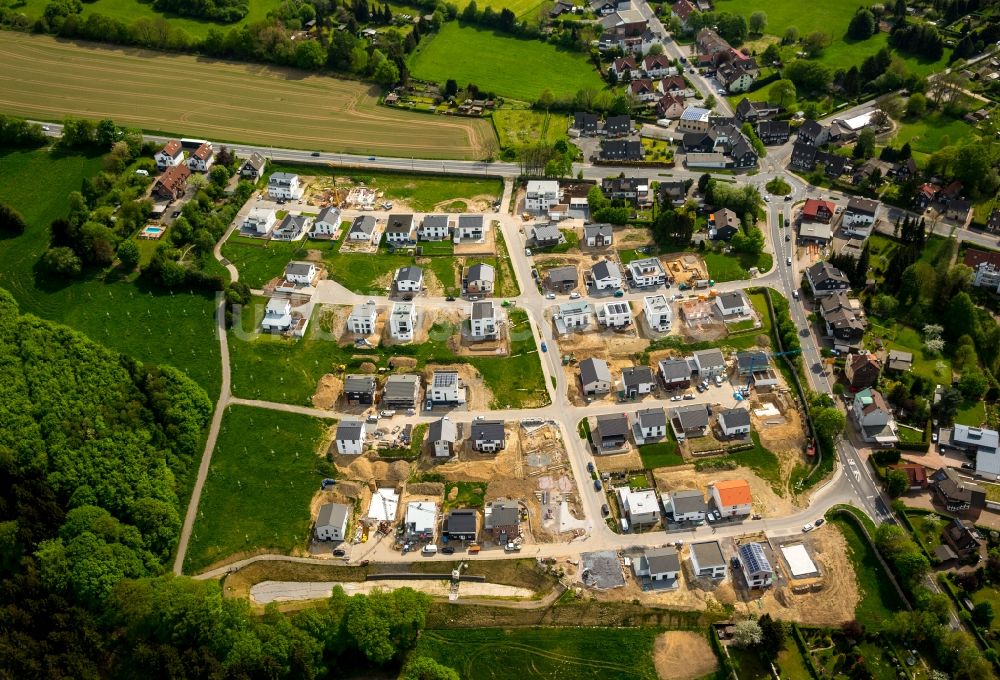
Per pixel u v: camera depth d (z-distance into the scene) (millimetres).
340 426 187625
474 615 159250
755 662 149750
